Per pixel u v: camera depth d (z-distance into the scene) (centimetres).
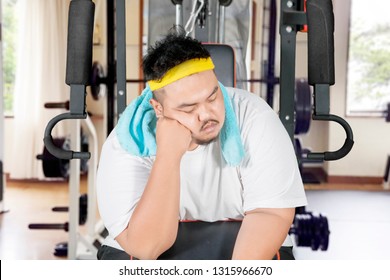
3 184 390
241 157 108
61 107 279
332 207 421
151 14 252
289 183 109
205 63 98
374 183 505
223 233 116
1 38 379
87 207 309
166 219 104
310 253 308
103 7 359
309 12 113
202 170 115
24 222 364
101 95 293
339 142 497
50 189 462
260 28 354
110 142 117
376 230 360
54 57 449
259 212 108
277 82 313
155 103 104
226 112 107
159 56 97
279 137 110
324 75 114
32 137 472
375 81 512
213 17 218
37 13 448
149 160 116
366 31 507
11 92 508
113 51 279
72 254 279
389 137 499
